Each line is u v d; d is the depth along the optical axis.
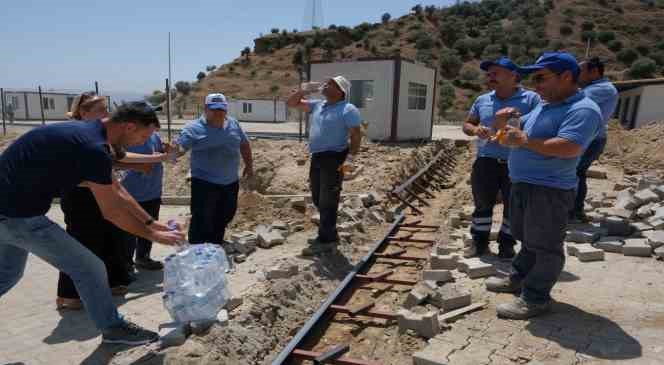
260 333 4.50
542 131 3.90
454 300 4.55
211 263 4.15
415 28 83.69
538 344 3.77
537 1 88.81
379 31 84.56
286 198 9.10
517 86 5.54
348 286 5.77
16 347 4.13
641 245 5.82
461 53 74.62
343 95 6.37
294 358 4.29
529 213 4.03
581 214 7.13
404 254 7.04
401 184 11.46
